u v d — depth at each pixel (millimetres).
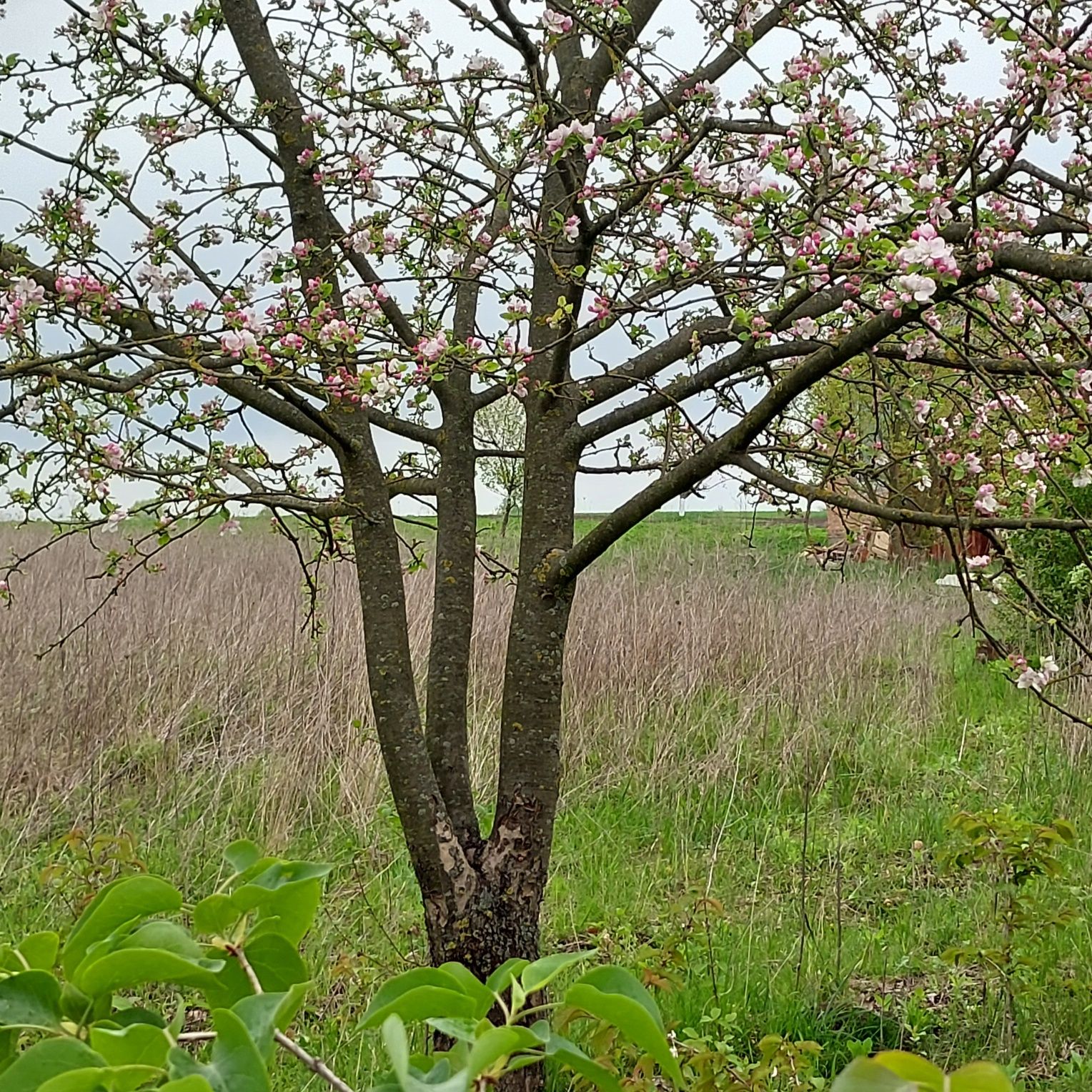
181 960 815
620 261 2746
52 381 2385
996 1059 3256
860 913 4465
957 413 3072
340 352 2375
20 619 6570
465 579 3055
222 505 2721
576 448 2951
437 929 2830
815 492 2439
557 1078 3131
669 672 6957
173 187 3119
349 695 6027
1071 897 4258
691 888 3793
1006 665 2650
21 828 4801
